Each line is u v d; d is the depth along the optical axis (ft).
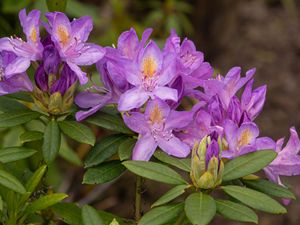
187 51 2.64
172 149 2.54
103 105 2.63
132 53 2.64
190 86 2.61
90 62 2.58
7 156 2.52
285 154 2.67
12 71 2.56
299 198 5.35
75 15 4.74
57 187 4.40
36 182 2.60
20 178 2.85
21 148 2.55
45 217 3.02
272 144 2.55
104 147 2.61
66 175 5.14
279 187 2.64
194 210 2.29
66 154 4.03
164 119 2.53
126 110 2.50
